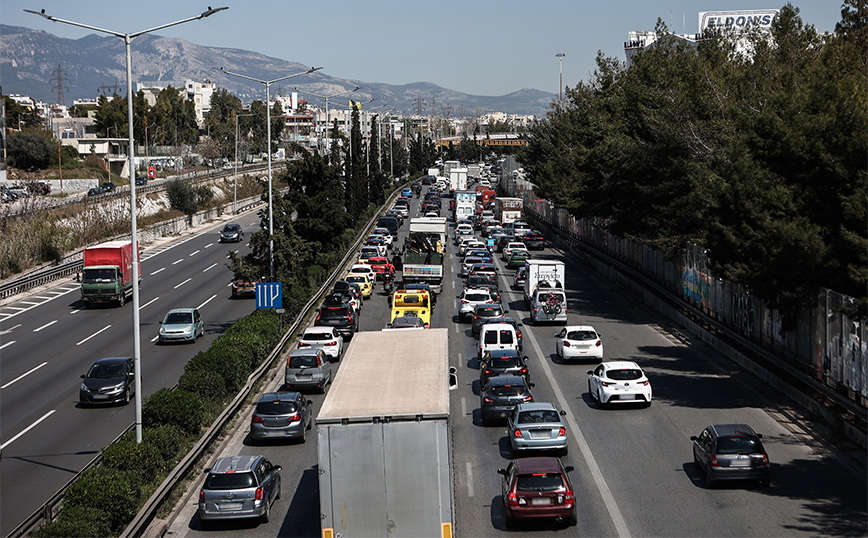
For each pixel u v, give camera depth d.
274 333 40.00
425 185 191.00
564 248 90.38
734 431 22.11
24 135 126.38
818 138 30.00
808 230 29.02
